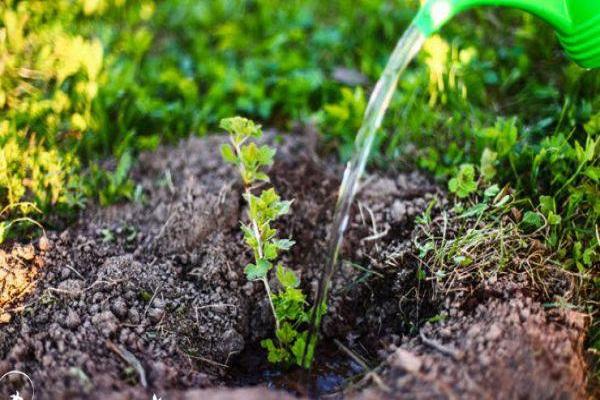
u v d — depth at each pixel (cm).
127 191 101
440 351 81
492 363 77
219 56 126
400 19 127
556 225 90
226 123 82
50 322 85
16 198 96
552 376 77
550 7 85
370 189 101
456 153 101
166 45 127
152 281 91
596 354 83
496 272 86
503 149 97
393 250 94
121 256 92
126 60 120
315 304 87
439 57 105
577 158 92
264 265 84
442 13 81
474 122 103
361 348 92
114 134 111
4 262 89
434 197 96
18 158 98
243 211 97
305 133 111
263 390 80
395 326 91
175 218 97
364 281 94
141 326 87
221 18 132
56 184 98
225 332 89
